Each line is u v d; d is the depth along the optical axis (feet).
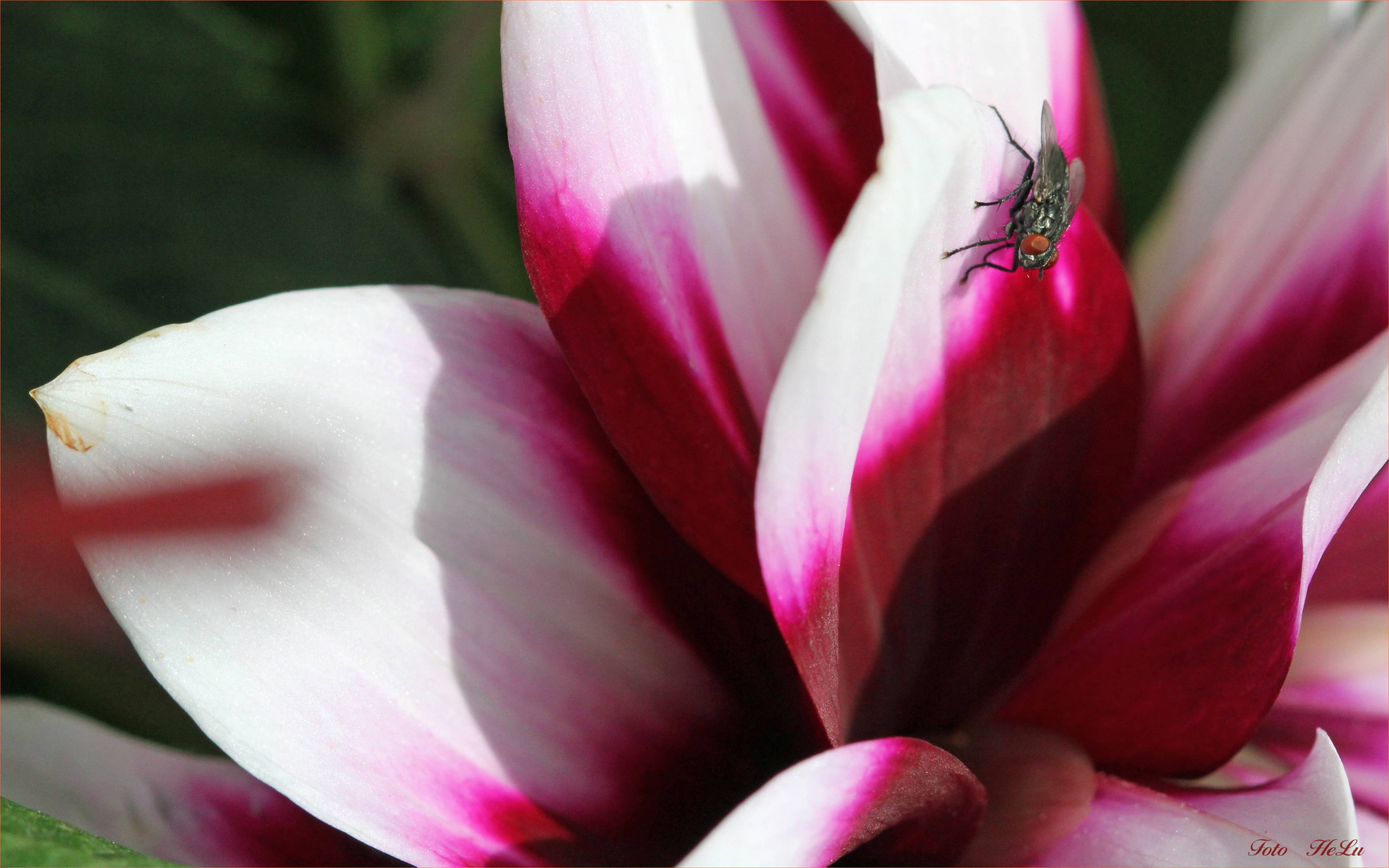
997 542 0.62
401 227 0.87
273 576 0.58
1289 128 0.68
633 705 0.61
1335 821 0.56
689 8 0.61
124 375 0.57
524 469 0.61
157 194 0.84
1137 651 0.61
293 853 0.64
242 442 0.58
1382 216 0.65
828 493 0.56
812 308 0.53
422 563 0.59
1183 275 0.69
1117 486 0.63
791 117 0.62
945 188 0.55
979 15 0.62
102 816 0.65
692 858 0.53
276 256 0.85
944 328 0.59
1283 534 0.59
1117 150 0.89
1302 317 0.66
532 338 0.62
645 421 0.59
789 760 0.61
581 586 0.61
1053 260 0.59
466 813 0.58
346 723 0.58
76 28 0.87
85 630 0.61
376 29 0.83
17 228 0.82
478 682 0.59
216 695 0.57
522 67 0.57
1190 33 0.88
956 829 0.60
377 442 0.59
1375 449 0.57
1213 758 0.61
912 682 0.63
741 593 0.62
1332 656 0.63
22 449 0.58
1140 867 0.59
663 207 0.60
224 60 0.87
